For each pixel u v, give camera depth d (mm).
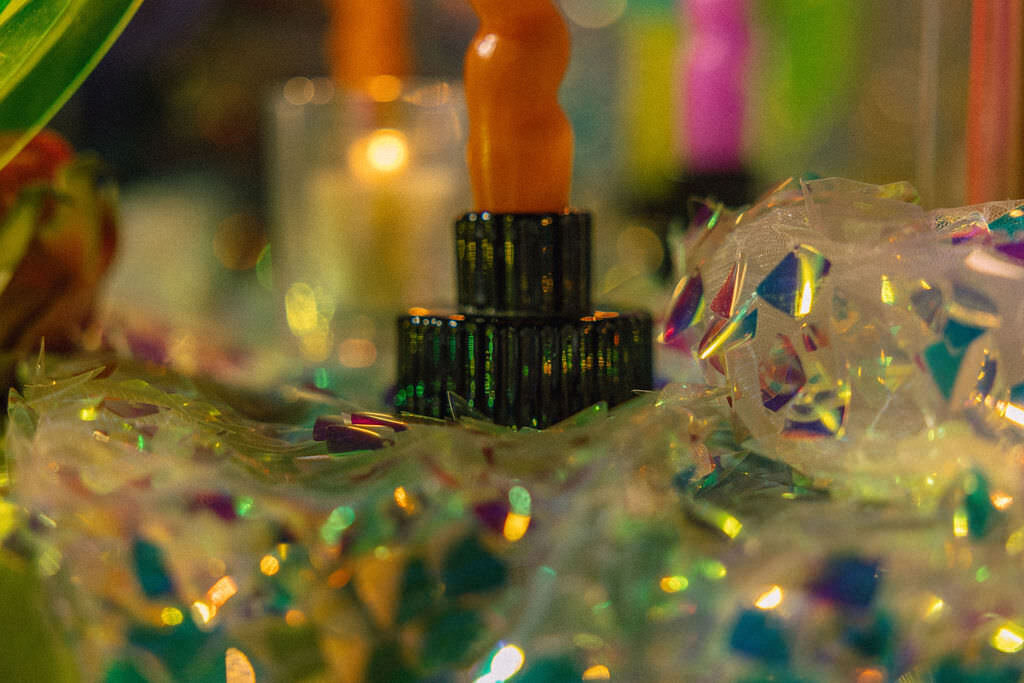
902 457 563
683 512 565
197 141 1125
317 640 567
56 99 621
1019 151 642
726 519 561
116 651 572
